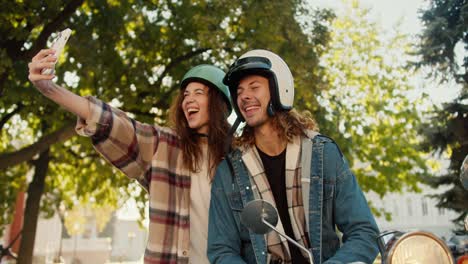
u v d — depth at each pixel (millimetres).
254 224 1882
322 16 11117
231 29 10781
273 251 2271
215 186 2459
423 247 1662
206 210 2803
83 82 10898
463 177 2240
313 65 10484
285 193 2357
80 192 14664
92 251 38406
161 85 11602
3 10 8414
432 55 12602
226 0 9789
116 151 2719
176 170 2863
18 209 25922
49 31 9000
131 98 10672
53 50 2408
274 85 2395
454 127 12141
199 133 3006
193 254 2771
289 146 2404
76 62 10016
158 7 11242
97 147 2680
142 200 13953
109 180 15516
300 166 2367
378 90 14602
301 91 10102
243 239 2344
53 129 12125
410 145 14258
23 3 8625
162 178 2793
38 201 11891
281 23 10039
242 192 2355
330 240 2291
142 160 2832
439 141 12477
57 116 10578
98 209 23016
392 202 39250
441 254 1658
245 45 10188
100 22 9953
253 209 1885
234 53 10703
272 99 2404
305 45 10266
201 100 2992
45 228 31281
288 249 2260
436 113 12594
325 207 2295
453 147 12430
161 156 2838
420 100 14320
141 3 10969
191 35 10992
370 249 2094
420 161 14102
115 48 10820
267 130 2447
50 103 9797
